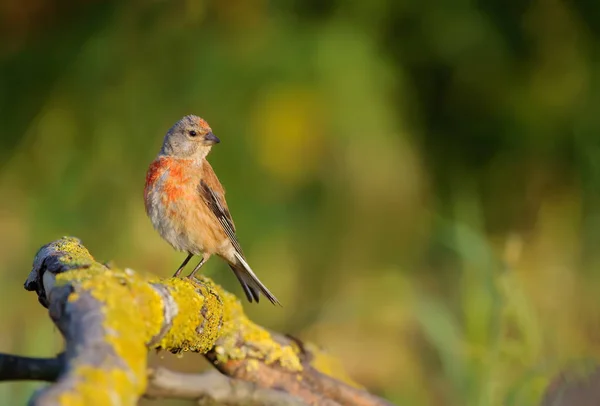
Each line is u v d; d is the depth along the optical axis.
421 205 13.19
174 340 4.75
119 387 3.56
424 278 12.85
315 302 12.70
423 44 13.74
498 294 9.00
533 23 13.99
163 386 4.16
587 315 11.42
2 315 12.05
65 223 12.57
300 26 13.09
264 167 12.53
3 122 13.36
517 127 14.20
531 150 14.25
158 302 4.52
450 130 14.23
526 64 14.12
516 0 13.99
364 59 12.79
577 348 9.55
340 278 12.72
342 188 12.72
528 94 14.14
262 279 12.43
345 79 12.58
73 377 3.52
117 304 4.00
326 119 12.54
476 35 13.68
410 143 13.16
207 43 12.91
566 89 14.12
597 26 14.16
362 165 12.68
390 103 12.98
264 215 12.47
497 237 14.14
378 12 13.38
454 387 9.15
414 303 10.13
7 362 3.71
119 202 12.55
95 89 13.00
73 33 13.51
